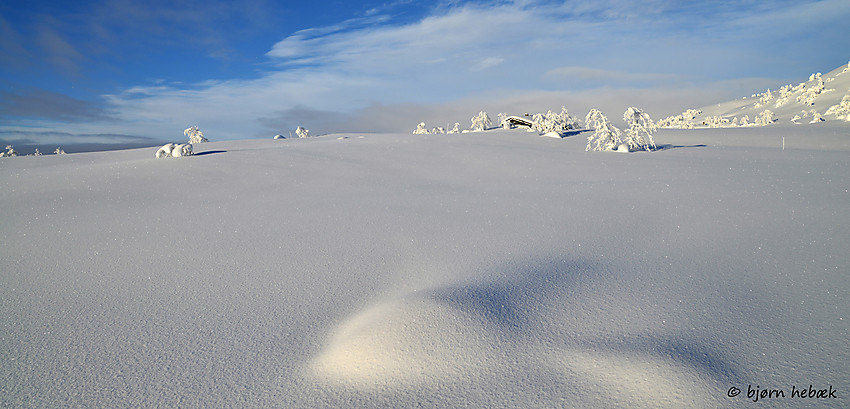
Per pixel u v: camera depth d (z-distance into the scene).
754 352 2.75
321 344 3.13
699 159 14.59
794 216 6.41
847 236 5.27
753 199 7.80
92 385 2.73
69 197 9.51
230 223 7.16
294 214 7.76
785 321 3.15
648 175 11.41
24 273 4.84
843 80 53.62
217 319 3.61
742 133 23.31
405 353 2.80
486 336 2.97
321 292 4.13
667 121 48.53
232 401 2.52
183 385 2.70
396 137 25.27
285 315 3.64
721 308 3.41
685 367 2.57
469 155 16.48
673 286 3.91
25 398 2.60
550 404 2.35
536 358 2.76
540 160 15.09
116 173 12.29
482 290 3.76
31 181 11.31
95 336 3.36
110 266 5.06
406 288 4.12
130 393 2.64
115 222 7.33
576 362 2.70
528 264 4.69
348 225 6.86
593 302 3.59
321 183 11.12
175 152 15.54
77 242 6.14
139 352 3.11
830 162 12.55
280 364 2.89
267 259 5.20
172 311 3.79
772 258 4.60
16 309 3.87
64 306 3.93
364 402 2.45
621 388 2.44
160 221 7.38
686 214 6.91
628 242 5.49
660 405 2.29
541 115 28.59
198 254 5.47
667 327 3.11
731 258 4.67
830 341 2.83
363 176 12.16
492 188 10.19
